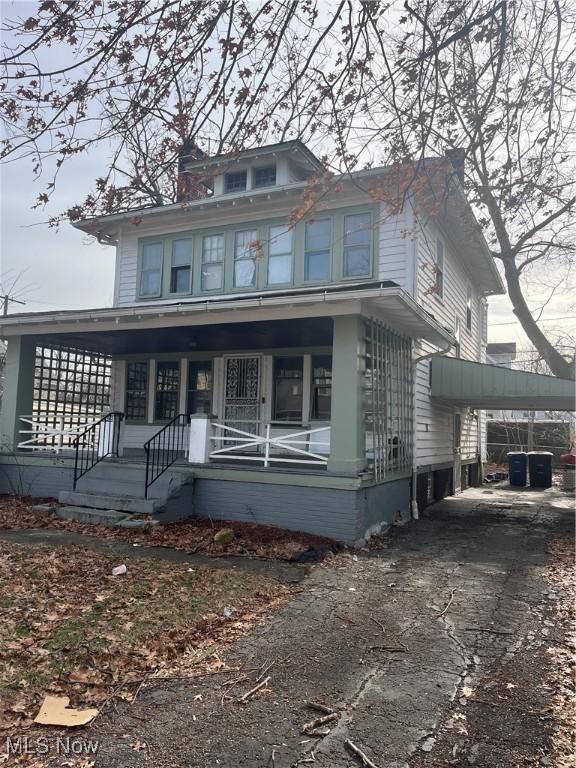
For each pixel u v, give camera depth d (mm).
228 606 6066
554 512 13602
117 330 11609
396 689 4379
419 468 13055
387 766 3416
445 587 7074
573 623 5840
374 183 6062
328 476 9250
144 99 4895
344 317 9500
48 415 13820
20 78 4461
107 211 5402
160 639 5121
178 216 14547
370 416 10008
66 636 5031
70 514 10055
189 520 9938
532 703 4188
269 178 14430
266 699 4184
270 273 13438
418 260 12203
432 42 4656
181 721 3857
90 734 3676
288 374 13453
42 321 11766
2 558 7391
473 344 20094
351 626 5699
